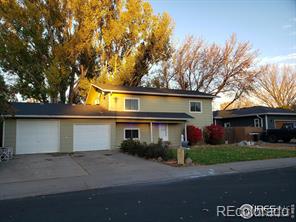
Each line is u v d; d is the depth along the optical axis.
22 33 25.27
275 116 31.53
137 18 29.95
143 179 10.44
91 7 27.02
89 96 27.34
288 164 13.38
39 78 26.50
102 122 20.62
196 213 5.80
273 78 47.28
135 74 31.58
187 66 38.06
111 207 6.56
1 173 11.80
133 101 23.38
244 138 27.91
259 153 17.14
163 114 23.48
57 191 8.93
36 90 26.41
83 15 26.53
